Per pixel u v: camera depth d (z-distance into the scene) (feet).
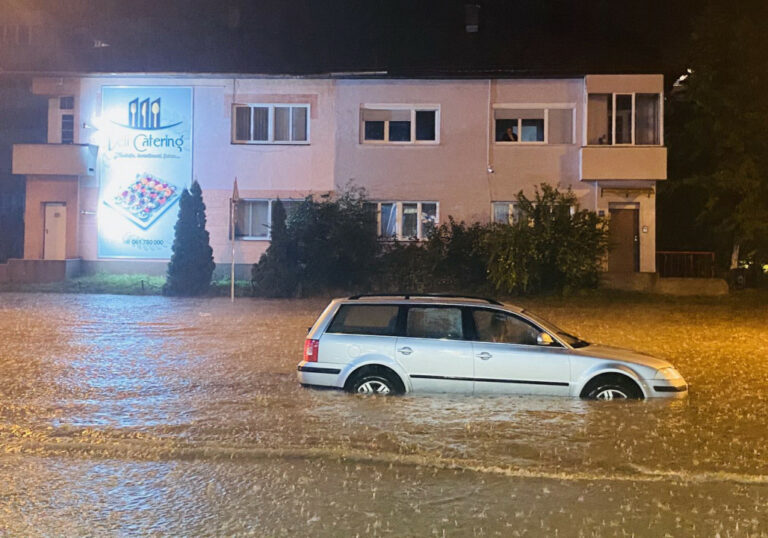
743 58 85.61
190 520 17.24
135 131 90.07
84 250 90.27
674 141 93.40
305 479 20.13
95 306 67.15
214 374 35.40
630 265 86.74
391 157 89.35
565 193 87.15
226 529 16.72
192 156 89.97
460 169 88.89
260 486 19.58
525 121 88.79
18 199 102.47
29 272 85.87
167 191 89.86
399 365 29.78
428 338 30.01
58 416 26.91
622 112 86.12
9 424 25.72
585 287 78.59
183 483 19.79
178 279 77.92
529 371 29.17
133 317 59.31
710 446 23.20
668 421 26.09
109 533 16.47
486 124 88.48
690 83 87.20
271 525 16.96
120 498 18.66
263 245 89.81
